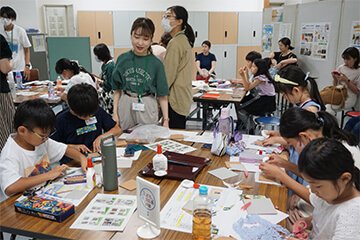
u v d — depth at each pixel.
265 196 1.50
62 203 1.38
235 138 2.21
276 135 2.24
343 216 1.18
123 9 7.83
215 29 7.78
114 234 1.22
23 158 1.64
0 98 2.99
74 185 1.60
